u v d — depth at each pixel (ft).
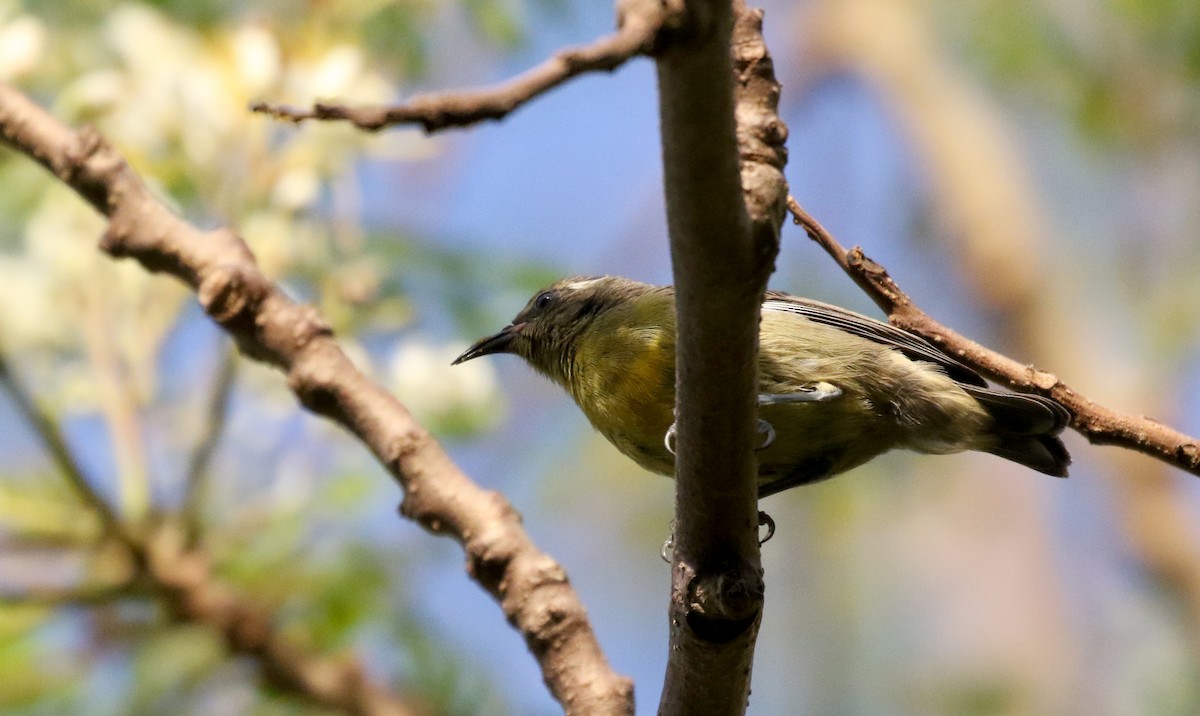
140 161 31.30
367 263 32.50
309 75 32.32
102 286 30.55
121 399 30.12
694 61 15.31
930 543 58.59
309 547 31.86
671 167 16.67
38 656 30.19
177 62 31.63
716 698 20.90
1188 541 55.01
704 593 20.16
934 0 63.77
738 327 18.25
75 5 34.91
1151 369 55.62
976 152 61.31
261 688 30.83
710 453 19.54
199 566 30.09
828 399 32.30
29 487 29.96
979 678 55.62
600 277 37.24
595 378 33.68
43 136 23.12
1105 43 55.16
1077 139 56.85
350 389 23.03
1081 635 56.18
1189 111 54.39
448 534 22.79
